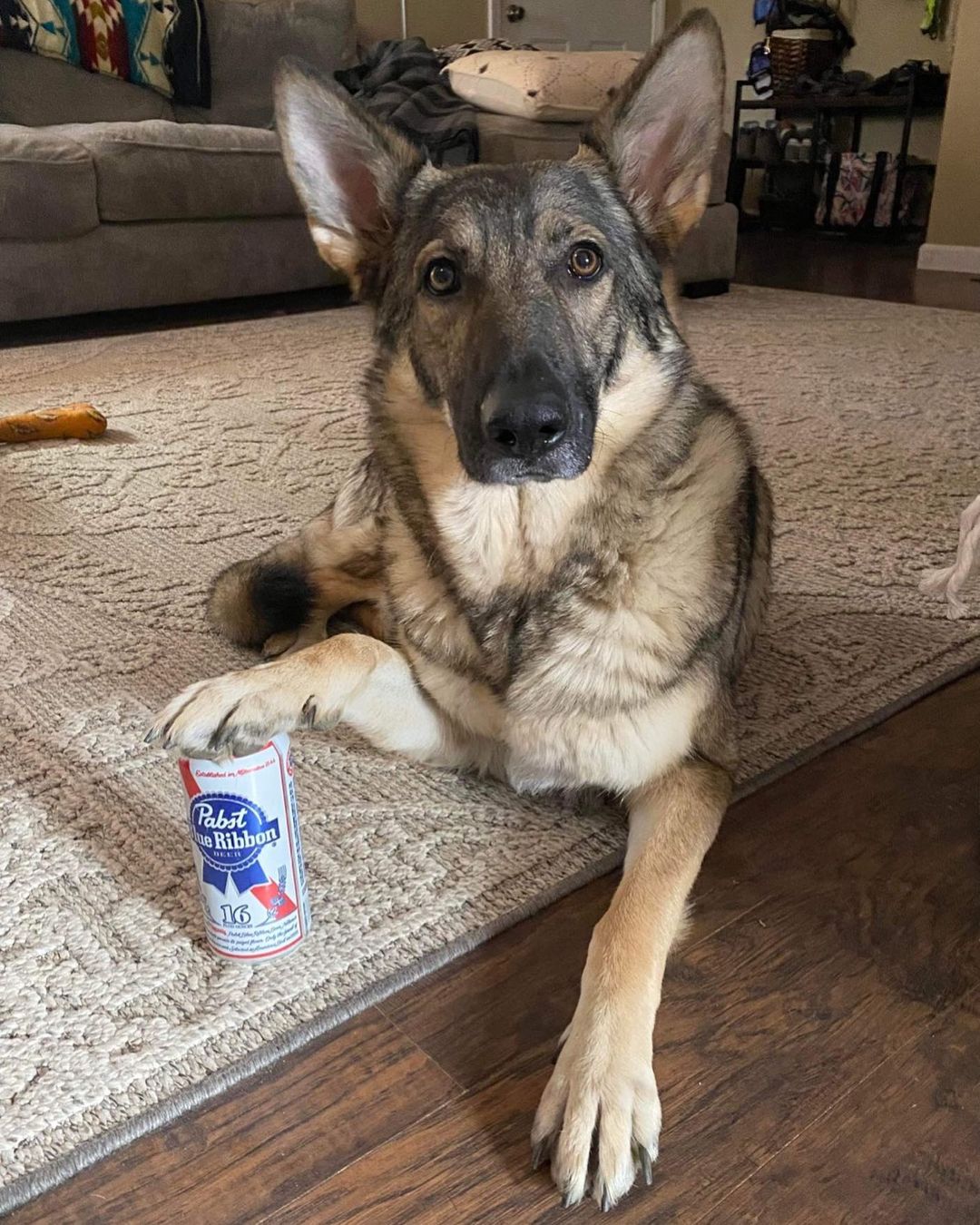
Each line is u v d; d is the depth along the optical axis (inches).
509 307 30.5
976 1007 25.9
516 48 130.8
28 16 116.3
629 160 34.2
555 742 31.0
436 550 32.7
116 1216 21.4
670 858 28.1
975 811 33.0
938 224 148.8
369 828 32.1
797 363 88.1
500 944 28.2
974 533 31.7
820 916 29.0
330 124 34.2
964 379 82.2
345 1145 22.7
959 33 140.3
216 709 26.5
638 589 30.4
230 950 26.8
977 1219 21.0
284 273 116.6
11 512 56.7
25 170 95.7
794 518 55.3
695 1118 23.2
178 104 128.0
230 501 58.3
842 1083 24.0
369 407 35.5
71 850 31.0
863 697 39.0
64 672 40.8
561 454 29.0
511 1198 21.6
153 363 90.7
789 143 190.4
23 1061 24.3
